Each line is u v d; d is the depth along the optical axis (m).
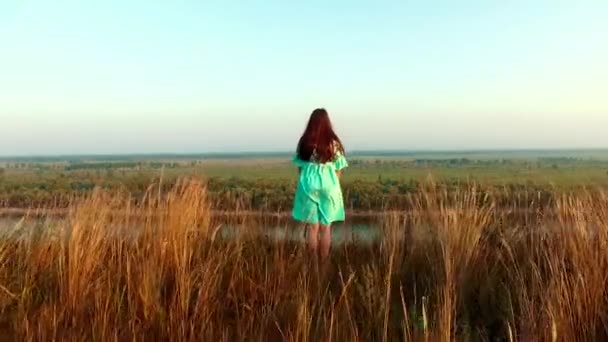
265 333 3.58
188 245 4.73
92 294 3.97
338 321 3.60
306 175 5.77
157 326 3.60
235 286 4.43
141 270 4.18
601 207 4.45
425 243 5.16
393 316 3.76
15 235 5.24
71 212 5.08
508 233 5.14
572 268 3.88
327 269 4.79
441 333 3.11
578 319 3.34
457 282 4.15
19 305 3.81
